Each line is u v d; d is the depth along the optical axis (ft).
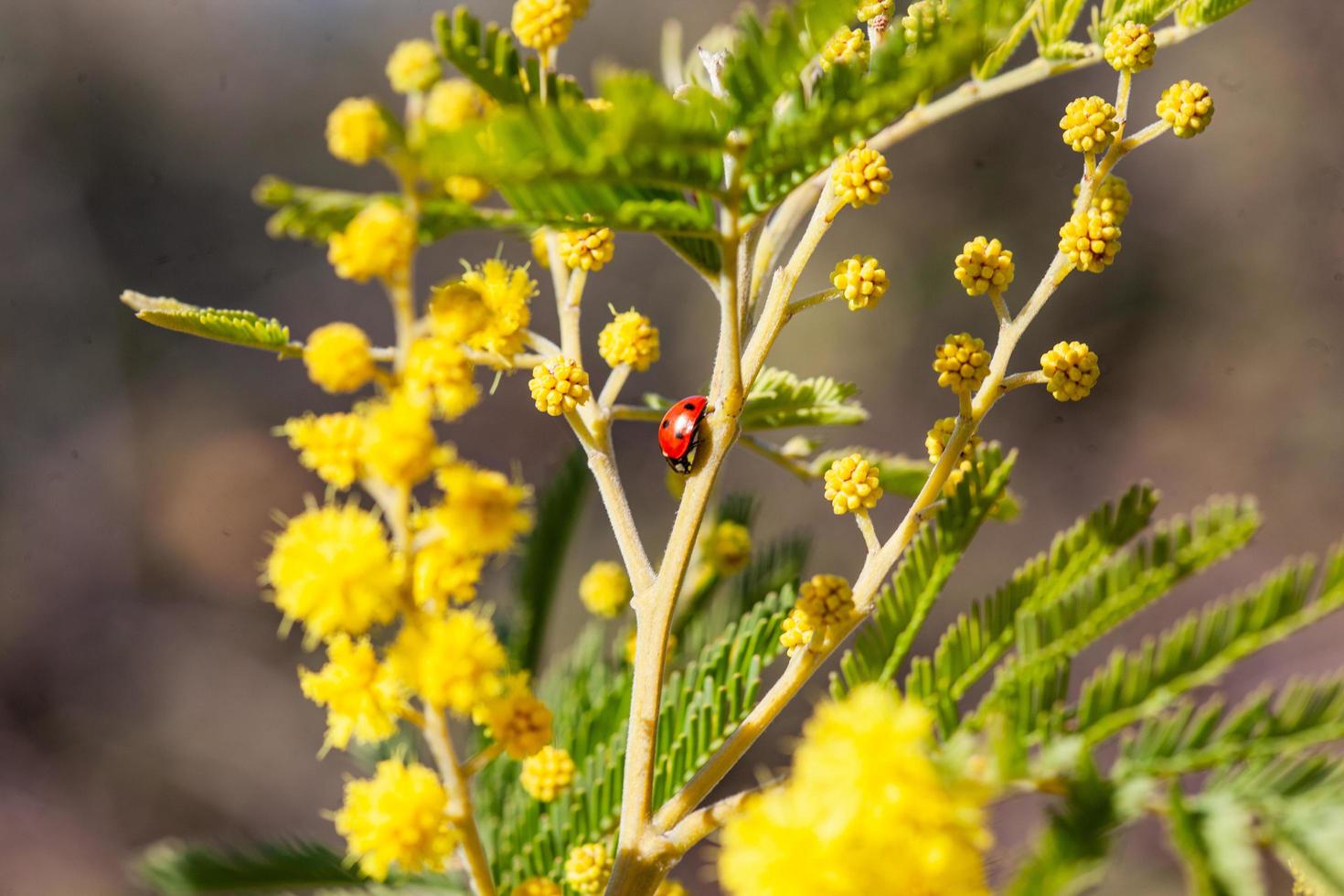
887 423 4.70
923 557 0.99
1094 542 0.98
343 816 0.91
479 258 4.94
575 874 0.98
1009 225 4.79
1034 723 0.95
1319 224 4.85
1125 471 4.66
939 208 4.83
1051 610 0.97
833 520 4.15
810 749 0.86
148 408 5.12
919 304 4.76
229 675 4.58
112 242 5.32
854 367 4.75
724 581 1.15
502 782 1.10
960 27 0.84
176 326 0.95
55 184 5.31
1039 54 1.00
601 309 4.89
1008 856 0.88
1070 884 0.84
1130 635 4.00
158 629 4.70
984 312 4.72
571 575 4.12
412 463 0.88
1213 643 0.93
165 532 4.89
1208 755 0.90
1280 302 4.83
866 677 0.99
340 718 0.91
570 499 1.21
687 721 0.99
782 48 0.85
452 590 0.89
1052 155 4.79
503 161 0.84
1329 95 4.91
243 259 5.38
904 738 0.85
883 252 4.82
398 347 0.89
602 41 5.32
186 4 5.49
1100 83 4.91
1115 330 4.82
